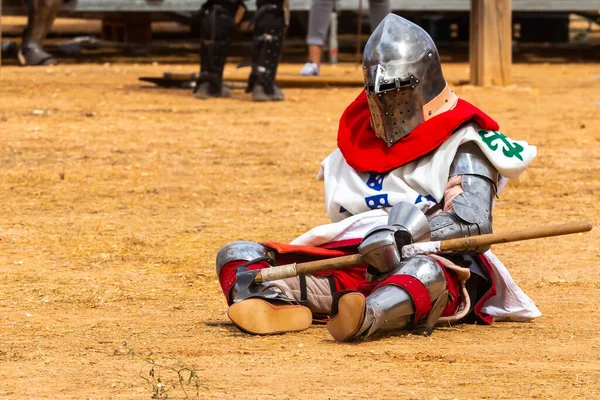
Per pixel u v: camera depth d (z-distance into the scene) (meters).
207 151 21.41
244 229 14.47
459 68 42.38
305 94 32.16
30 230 14.23
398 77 8.73
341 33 55.88
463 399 6.60
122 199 16.70
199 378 7.12
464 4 43.28
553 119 26.45
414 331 8.45
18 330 8.93
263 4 29.75
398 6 43.25
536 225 14.76
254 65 29.89
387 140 8.90
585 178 18.83
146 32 50.47
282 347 8.09
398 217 8.27
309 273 8.41
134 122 25.28
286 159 20.61
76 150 21.23
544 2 43.69
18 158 20.17
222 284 8.83
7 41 48.91
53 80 34.97
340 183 9.16
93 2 42.38
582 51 52.84
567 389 6.86
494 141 8.71
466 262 8.84
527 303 9.20
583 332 8.80
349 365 7.48
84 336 8.66
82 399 6.60
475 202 8.48
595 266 12.21
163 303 10.26
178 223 14.86
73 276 11.57
